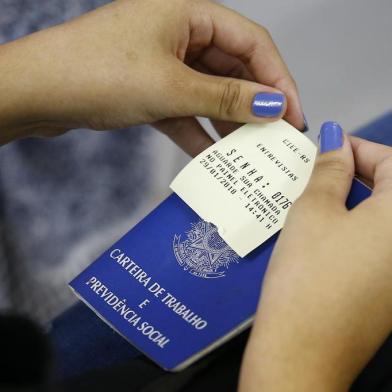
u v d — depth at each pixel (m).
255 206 0.53
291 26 0.98
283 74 0.70
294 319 0.44
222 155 0.56
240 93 0.59
